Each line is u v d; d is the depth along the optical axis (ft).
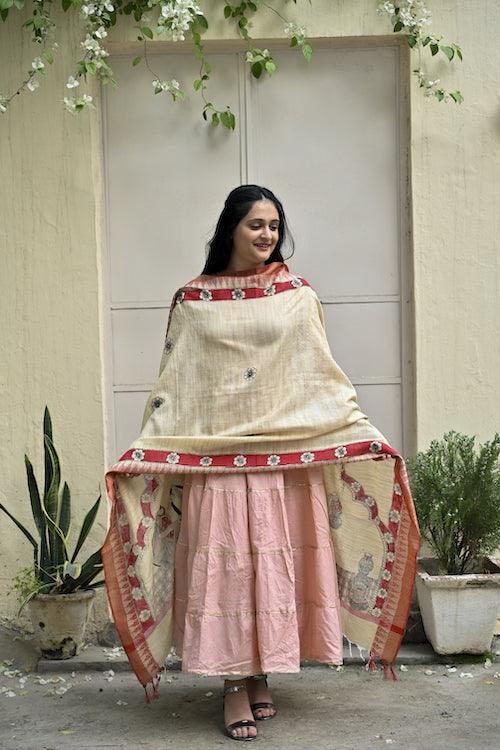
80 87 15.20
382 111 15.64
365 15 15.14
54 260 15.24
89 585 14.55
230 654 11.43
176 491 12.37
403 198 15.64
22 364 15.30
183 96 14.87
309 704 12.63
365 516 12.22
